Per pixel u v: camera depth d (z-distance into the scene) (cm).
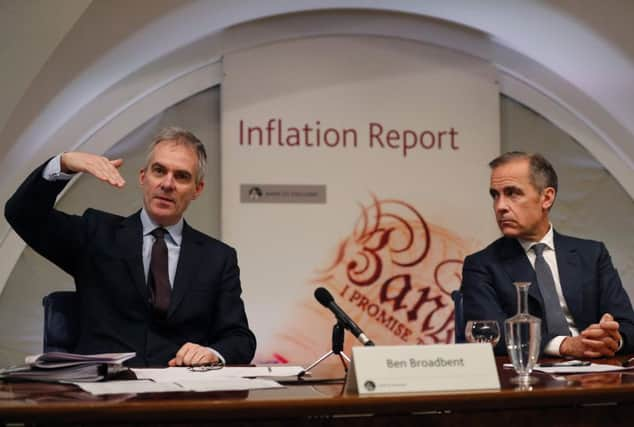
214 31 538
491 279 345
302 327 536
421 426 186
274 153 542
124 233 324
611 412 198
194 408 173
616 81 560
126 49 510
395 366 194
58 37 471
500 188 347
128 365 305
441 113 560
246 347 317
